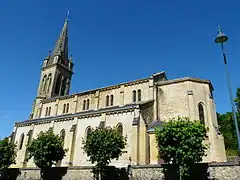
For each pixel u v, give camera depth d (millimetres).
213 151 40469
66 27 85375
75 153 43438
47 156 36688
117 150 32188
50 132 40781
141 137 38094
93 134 33219
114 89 53844
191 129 27516
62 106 60344
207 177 25938
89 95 56938
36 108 67812
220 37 23281
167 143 28031
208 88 46438
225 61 23172
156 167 29406
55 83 72438
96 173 32250
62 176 35281
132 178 30594
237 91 55406
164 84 48344
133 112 40250
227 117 66062
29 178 38719
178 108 44719
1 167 41406
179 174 27172
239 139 20750
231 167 24922
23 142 52594
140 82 50438
